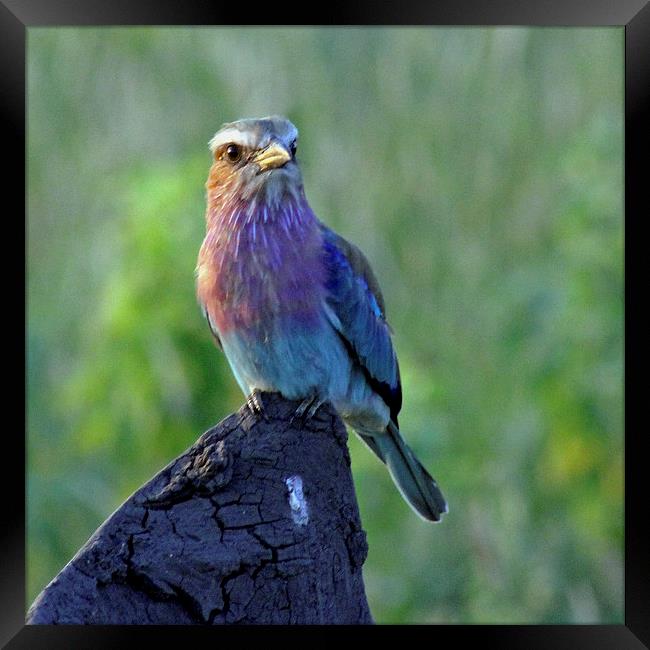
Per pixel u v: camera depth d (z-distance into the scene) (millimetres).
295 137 8555
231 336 8453
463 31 15094
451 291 14477
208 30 14789
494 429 13578
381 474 13289
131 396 12648
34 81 14594
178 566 6336
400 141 14945
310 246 8484
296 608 6496
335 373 8672
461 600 13172
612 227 13062
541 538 13219
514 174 14805
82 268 14039
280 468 6863
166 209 12602
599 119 13594
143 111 14633
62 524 12906
